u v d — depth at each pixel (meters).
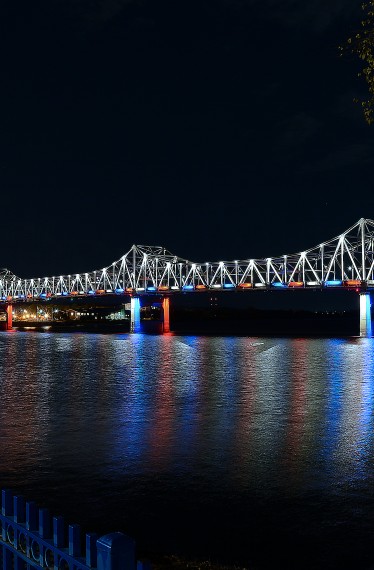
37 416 34.19
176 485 19.25
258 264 178.00
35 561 7.52
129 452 24.12
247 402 39.94
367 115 13.77
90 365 77.38
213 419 32.56
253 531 15.20
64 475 20.58
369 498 17.73
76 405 38.97
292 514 16.42
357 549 13.99
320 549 14.04
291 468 21.31
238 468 21.39
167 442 26.14
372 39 13.11
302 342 145.12
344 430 28.78
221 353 103.94
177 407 37.66
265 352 106.44
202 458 22.97
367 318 165.38
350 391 46.66
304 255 168.38
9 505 8.20
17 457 23.38
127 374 64.06
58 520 7.16
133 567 6.00
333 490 18.56
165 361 84.62
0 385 52.53
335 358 89.75
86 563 6.59
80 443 26.05
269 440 26.42
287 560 13.42
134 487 19.08
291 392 46.12
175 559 13.03
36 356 96.75
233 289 180.88
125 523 15.86
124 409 36.91
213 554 13.78
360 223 162.62
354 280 160.50
